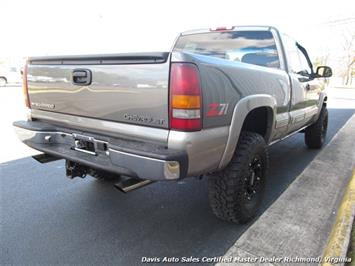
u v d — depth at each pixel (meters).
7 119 8.38
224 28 3.87
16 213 3.04
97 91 2.34
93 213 3.05
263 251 2.39
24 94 3.10
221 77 2.18
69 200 3.33
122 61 2.14
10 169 4.32
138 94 2.10
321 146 5.50
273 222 2.80
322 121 5.23
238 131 2.38
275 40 3.52
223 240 2.59
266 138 3.13
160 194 3.50
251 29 3.70
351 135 6.60
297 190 3.52
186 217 2.98
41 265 2.27
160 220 2.92
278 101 3.16
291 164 4.55
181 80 1.91
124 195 3.46
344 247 2.25
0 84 20.95
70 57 2.45
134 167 2.05
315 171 4.18
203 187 3.69
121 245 2.52
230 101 2.27
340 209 2.92
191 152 2.00
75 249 2.46
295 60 3.96
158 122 2.04
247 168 2.60
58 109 2.73
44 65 2.74
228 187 2.53
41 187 3.68
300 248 2.42
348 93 22.62
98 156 2.40
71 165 2.78
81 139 2.50
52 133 2.75
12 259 2.33
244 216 2.73
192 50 4.18
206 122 2.06
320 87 4.95
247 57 3.74
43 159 2.91
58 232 2.71
